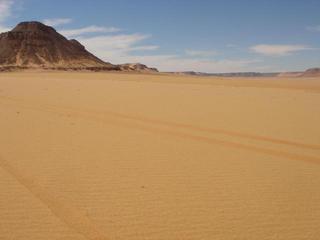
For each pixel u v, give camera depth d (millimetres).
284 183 7172
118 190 6723
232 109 16438
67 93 23438
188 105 17641
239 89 26531
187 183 7109
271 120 13867
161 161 8562
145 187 6879
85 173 7656
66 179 7293
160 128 12453
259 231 5266
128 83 33500
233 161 8641
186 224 5453
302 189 6859
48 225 5402
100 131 11922
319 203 6227
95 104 18141
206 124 13133
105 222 5492
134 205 6086
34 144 10117
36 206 6031
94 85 30484
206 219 5609
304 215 5773
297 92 24250
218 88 27172
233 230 5289
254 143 10422
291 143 10461
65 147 9812
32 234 5152
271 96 21406
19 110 16406
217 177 7477
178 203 6180
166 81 40406
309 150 9734
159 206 6051
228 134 11562
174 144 10266
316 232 5254
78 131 11898
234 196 6496
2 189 6770
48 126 12719
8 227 5352
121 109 16500
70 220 5555
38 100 19844
